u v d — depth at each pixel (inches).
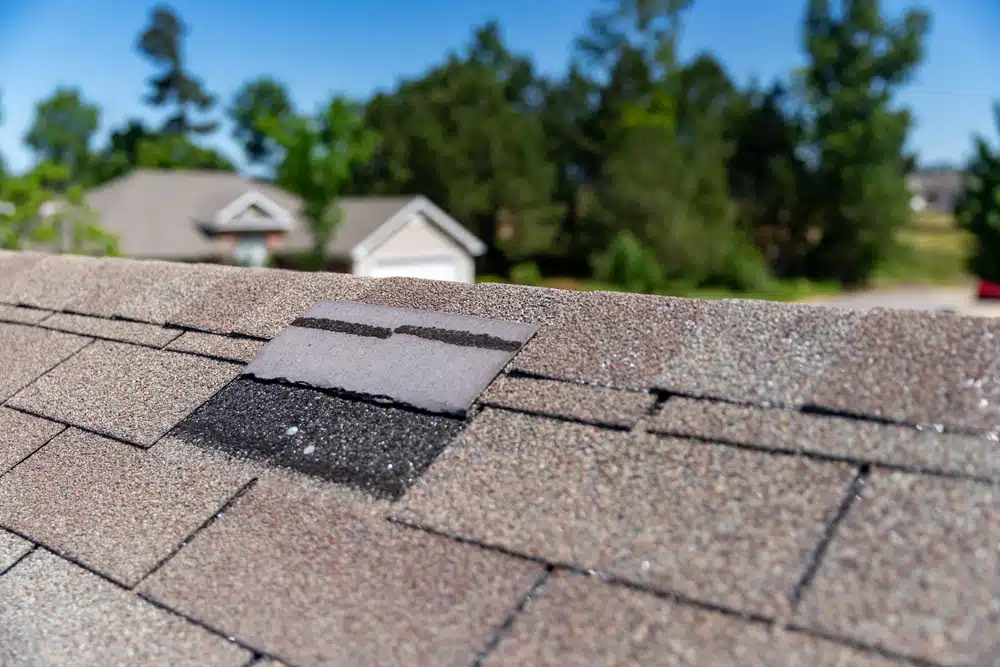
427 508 56.5
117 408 80.6
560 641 44.4
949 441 49.2
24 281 122.5
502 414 63.5
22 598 58.6
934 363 55.1
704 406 57.8
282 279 96.8
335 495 60.3
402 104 1592.0
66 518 66.3
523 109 1806.1
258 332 85.9
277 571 54.7
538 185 1514.5
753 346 62.0
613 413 59.9
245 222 856.9
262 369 78.7
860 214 1565.0
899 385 54.2
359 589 51.4
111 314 102.4
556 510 53.1
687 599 44.8
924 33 1557.6
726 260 1418.6
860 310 62.2
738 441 54.1
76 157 2194.9
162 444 72.7
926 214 2839.6
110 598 56.3
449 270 969.5
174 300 100.0
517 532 52.3
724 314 66.7
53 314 109.0
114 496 67.4
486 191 1475.1
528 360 68.4
